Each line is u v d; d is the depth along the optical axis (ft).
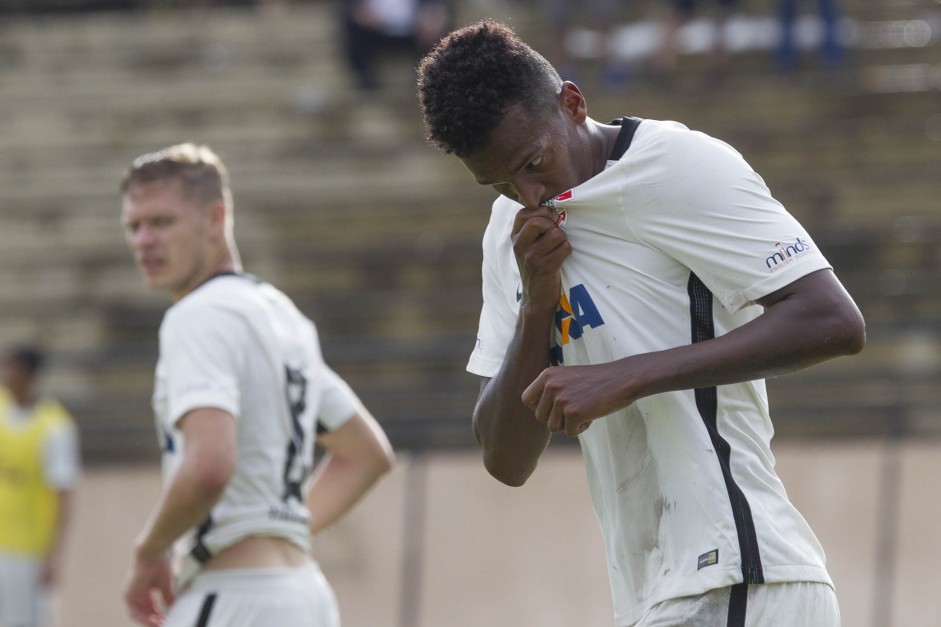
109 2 174.09
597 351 28.02
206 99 147.43
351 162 134.00
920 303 105.91
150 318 123.65
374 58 141.49
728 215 26.45
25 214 134.41
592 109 128.26
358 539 92.94
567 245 27.32
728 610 26.86
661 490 27.99
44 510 84.28
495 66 25.91
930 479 86.84
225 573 38.60
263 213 128.77
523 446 29.76
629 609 29.09
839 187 116.67
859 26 137.90
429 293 120.06
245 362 39.11
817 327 25.55
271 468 39.42
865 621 85.81
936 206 114.73
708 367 25.80
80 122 147.23
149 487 98.17
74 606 96.43
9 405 84.43
